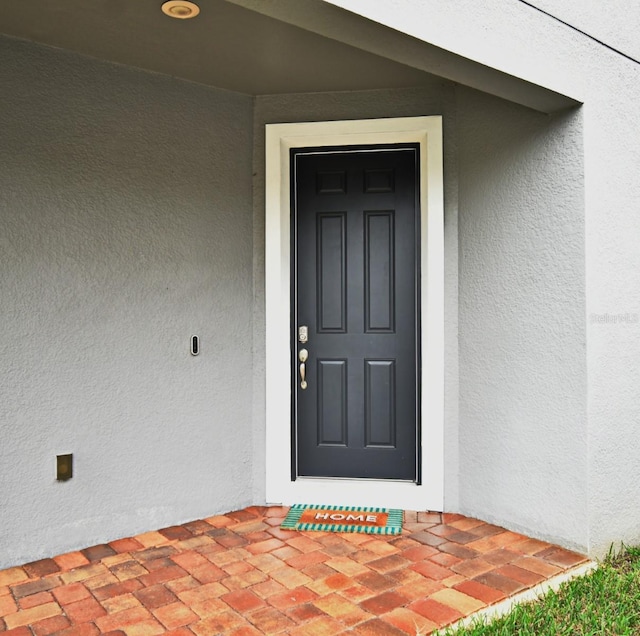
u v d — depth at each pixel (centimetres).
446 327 353
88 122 306
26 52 288
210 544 310
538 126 306
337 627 231
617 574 277
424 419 359
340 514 350
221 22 271
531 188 310
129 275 320
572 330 294
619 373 304
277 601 251
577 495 294
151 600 253
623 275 306
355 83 344
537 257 308
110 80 312
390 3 219
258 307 365
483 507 340
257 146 363
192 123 340
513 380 321
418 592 257
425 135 354
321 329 376
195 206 342
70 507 303
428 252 352
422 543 309
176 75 331
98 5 255
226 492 356
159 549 305
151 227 327
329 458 376
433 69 256
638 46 315
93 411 310
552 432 304
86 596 257
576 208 290
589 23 291
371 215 370
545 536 309
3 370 284
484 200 335
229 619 237
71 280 302
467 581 267
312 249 375
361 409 374
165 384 333
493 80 265
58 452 299
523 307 316
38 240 292
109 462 315
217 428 353
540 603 251
